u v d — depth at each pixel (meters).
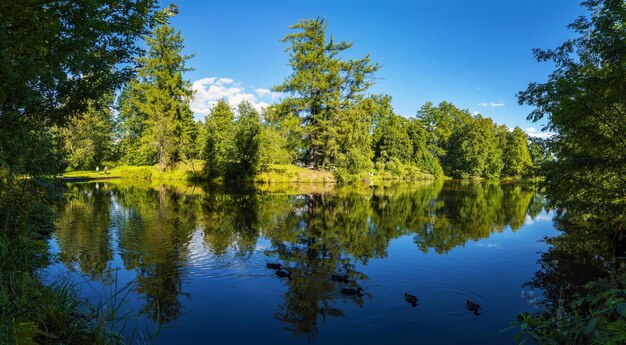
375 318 7.27
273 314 7.41
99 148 49.53
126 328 6.58
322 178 43.94
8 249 5.31
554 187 10.78
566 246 12.87
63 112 6.86
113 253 11.33
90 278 8.98
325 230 15.73
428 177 59.59
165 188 32.59
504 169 71.50
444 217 19.47
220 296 8.27
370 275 9.86
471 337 6.52
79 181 38.31
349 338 6.49
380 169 56.28
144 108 42.62
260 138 41.34
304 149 50.31
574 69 9.59
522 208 23.23
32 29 5.21
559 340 3.12
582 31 9.81
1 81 4.93
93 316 5.40
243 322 7.05
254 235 14.36
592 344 2.85
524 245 13.20
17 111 6.29
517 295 8.45
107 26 5.97
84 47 5.84
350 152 44.31
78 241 12.63
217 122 50.53
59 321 4.71
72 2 5.45
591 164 9.23
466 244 13.38
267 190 33.22
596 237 12.24
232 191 31.42
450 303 8.02
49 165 8.37
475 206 24.08
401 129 63.91
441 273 10.06
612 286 3.27
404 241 13.81
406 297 8.17
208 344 6.21
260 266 10.48
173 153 44.12
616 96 8.78
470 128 65.94
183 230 14.91
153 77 43.03
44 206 8.11
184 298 8.11
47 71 5.47
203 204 22.61
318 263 10.88
